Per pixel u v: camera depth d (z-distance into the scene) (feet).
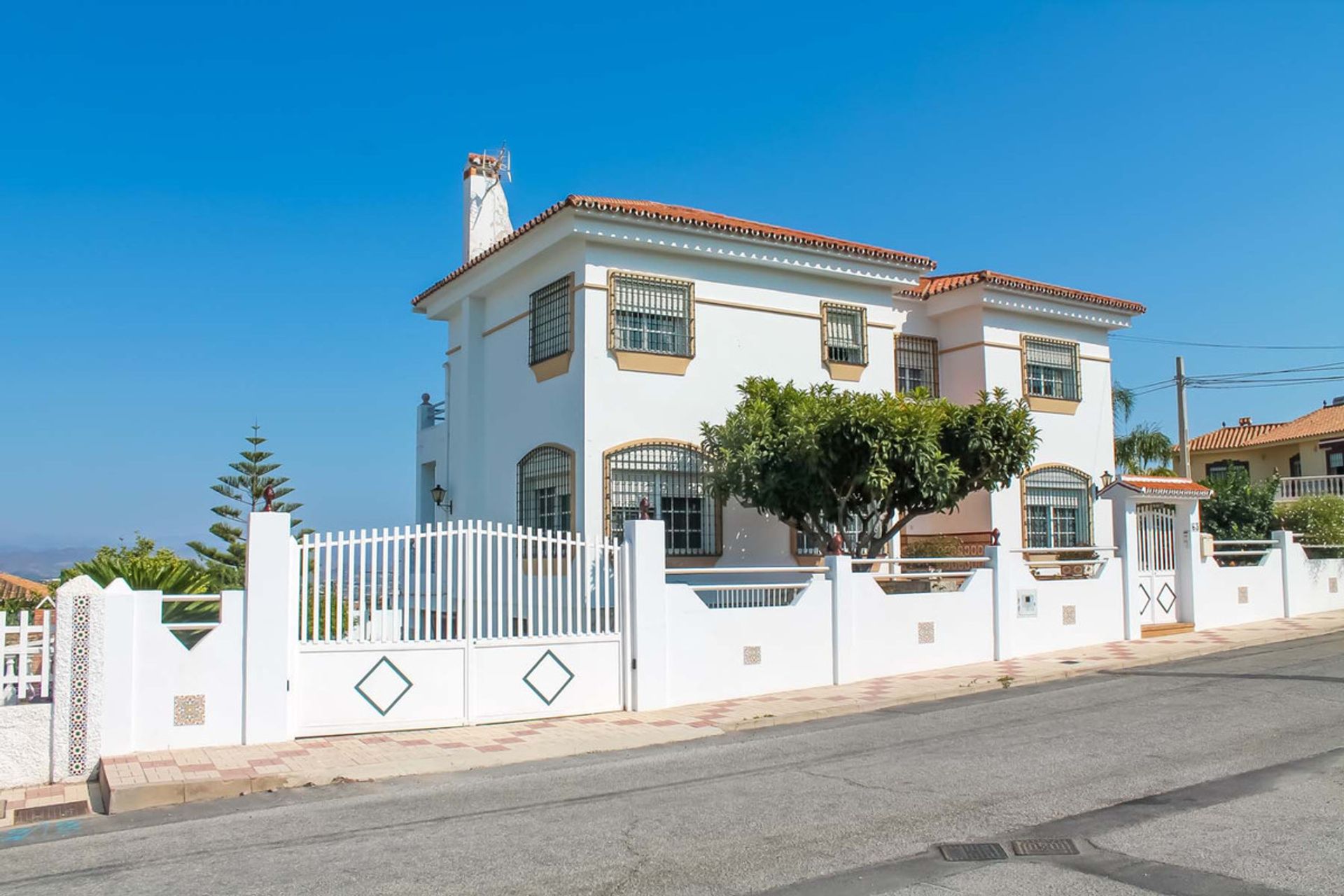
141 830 25.99
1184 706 38.75
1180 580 65.00
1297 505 84.58
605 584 41.78
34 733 31.53
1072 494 76.89
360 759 32.78
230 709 34.63
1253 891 18.67
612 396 56.90
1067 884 19.30
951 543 66.03
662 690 42.09
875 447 52.47
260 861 22.68
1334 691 40.55
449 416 72.59
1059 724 36.09
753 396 57.67
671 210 62.34
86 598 32.42
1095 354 80.12
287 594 35.58
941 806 25.45
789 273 64.23
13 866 23.07
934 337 76.33
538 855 22.30
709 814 25.39
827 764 31.09
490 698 38.81
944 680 47.44
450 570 38.91
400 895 19.93
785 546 62.18
